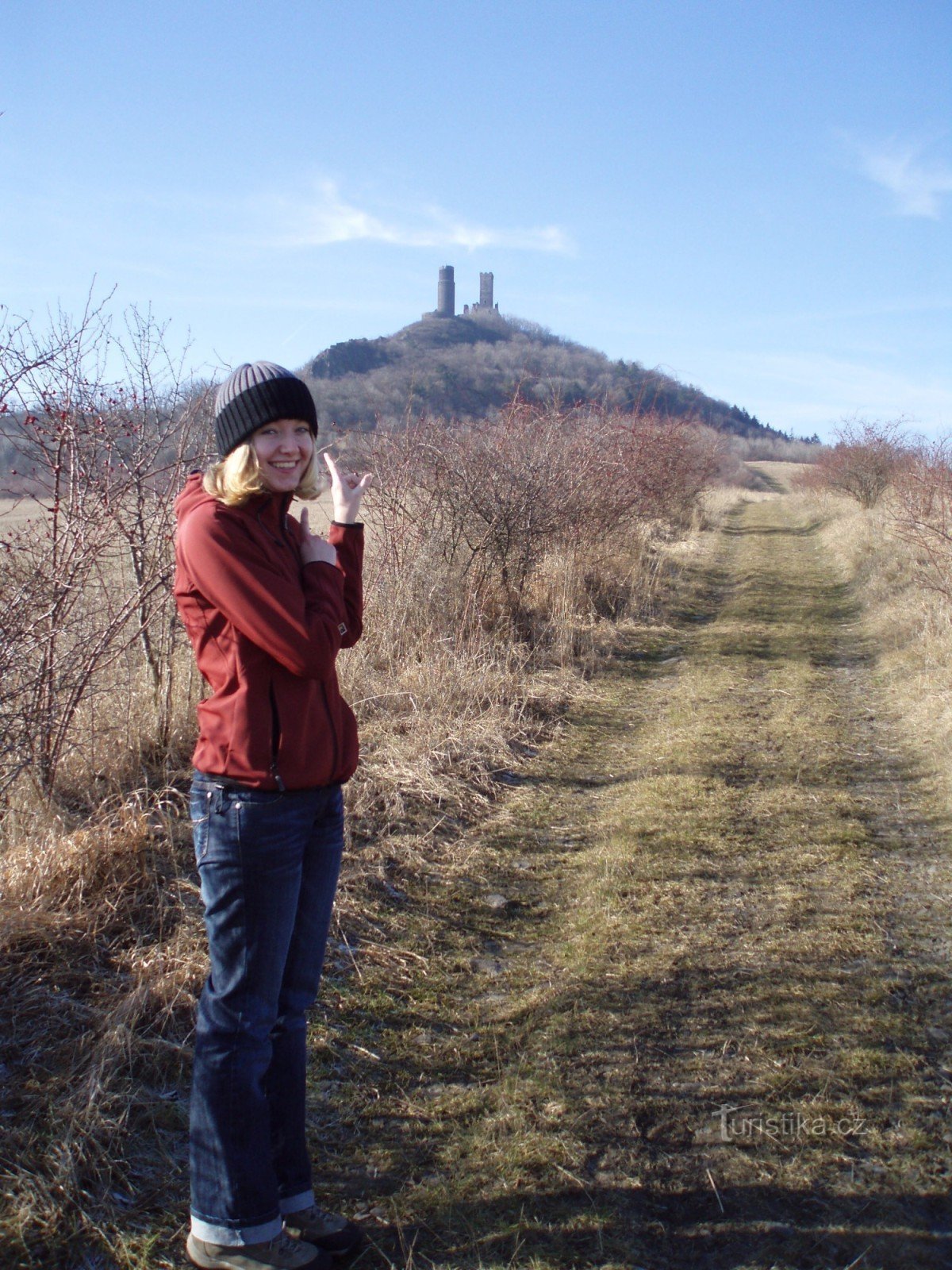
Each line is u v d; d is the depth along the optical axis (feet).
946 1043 10.14
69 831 12.66
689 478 66.85
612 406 45.16
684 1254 7.32
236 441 6.59
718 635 33.50
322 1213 7.25
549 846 15.48
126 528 15.67
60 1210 7.17
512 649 27.07
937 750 20.11
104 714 15.47
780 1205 7.84
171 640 16.42
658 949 11.94
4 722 12.35
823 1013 10.61
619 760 20.12
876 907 13.19
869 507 72.84
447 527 30.91
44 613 13.14
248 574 6.35
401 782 17.02
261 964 6.70
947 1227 7.64
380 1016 10.34
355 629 7.72
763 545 64.28
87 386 14.23
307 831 6.86
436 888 13.62
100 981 9.96
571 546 35.09
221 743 6.54
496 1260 7.19
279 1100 7.18
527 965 11.73
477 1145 8.43
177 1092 8.71
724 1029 10.29
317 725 6.78
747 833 15.78
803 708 23.86
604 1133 8.63
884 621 33.91
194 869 12.55
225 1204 6.62
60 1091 8.36
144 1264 6.87
